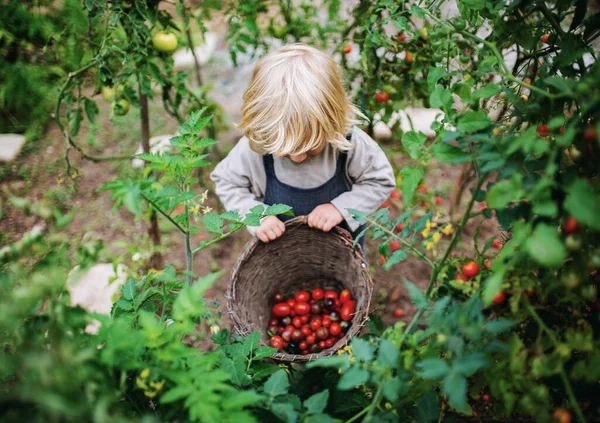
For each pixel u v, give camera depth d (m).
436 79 1.27
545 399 1.08
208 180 3.25
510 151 0.98
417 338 1.11
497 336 1.26
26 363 0.82
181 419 1.14
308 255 2.31
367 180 2.07
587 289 1.10
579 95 0.99
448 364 0.94
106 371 1.00
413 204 2.88
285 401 1.22
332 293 2.36
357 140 1.99
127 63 2.16
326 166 1.99
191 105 2.66
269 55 1.77
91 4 2.03
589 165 1.12
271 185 2.07
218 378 1.01
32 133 3.46
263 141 1.73
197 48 4.02
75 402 0.83
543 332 1.20
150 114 3.66
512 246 1.02
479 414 1.43
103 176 3.30
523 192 0.92
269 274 2.29
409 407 1.31
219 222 1.48
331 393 1.47
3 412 0.86
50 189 3.22
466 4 1.42
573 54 1.24
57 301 1.05
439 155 1.10
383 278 2.80
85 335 1.08
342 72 2.26
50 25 2.61
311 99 1.67
